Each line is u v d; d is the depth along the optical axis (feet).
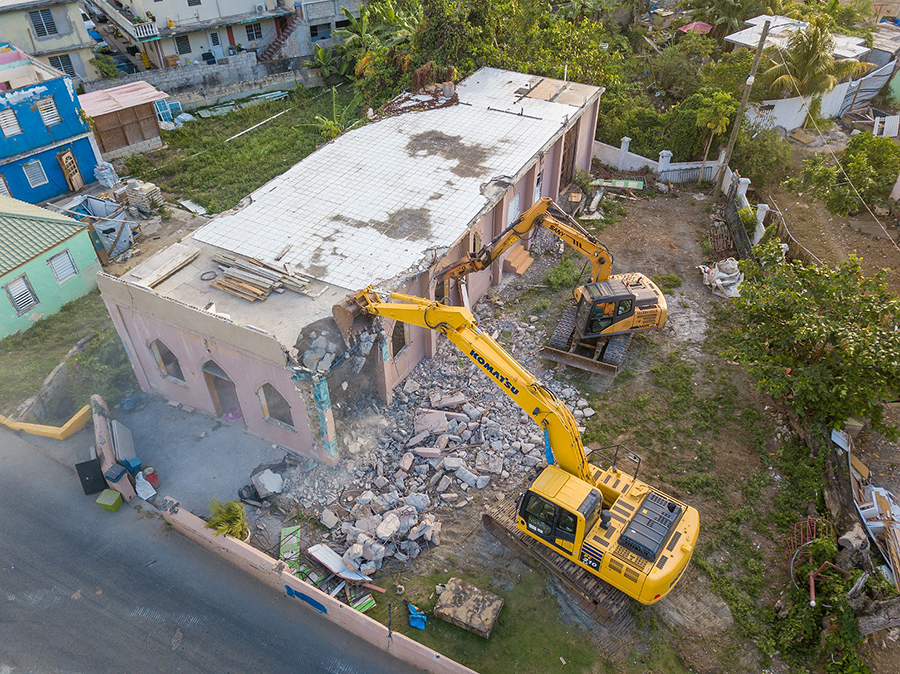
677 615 57.88
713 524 64.90
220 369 69.46
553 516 55.57
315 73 150.71
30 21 130.93
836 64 126.72
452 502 66.95
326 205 82.74
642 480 69.00
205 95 142.72
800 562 59.72
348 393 73.51
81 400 77.66
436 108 104.63
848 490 63.87
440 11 115.14
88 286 95.04
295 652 55.57
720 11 157.07
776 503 66.59
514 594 59.47
